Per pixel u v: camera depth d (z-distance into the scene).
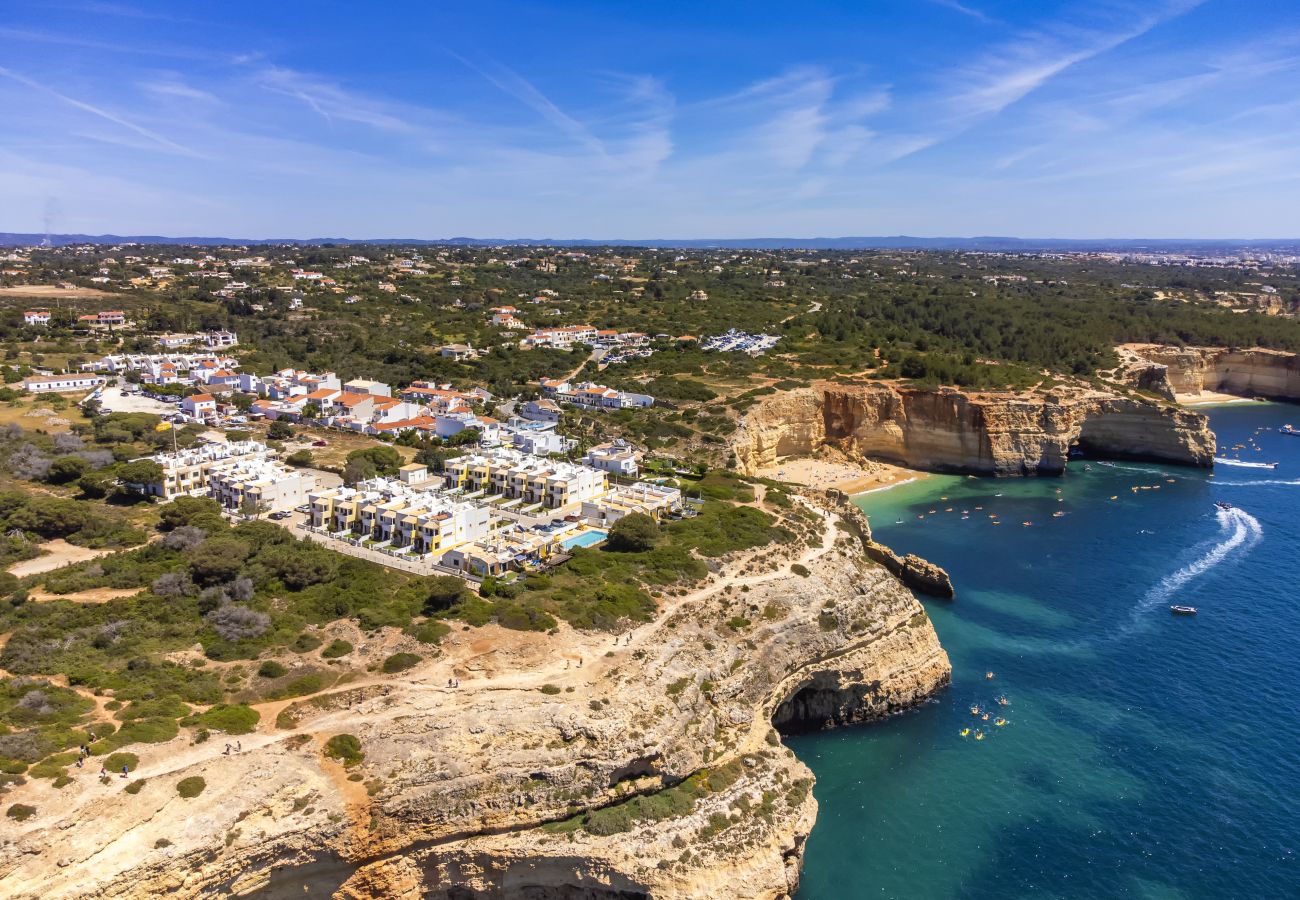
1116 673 88.50
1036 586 110.50
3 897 42.12
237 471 102.06
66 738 51.62
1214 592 107.75
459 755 55.12
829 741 79.12
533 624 69.62
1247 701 82.75
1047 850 64.62
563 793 56.34
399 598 72.94
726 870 58.22
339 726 56.41
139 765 50.59
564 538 90.50
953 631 98.00
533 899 56.50
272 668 61.88
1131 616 101.38
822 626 80.00
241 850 48.22
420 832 52.84
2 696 55.66
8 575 71.38
